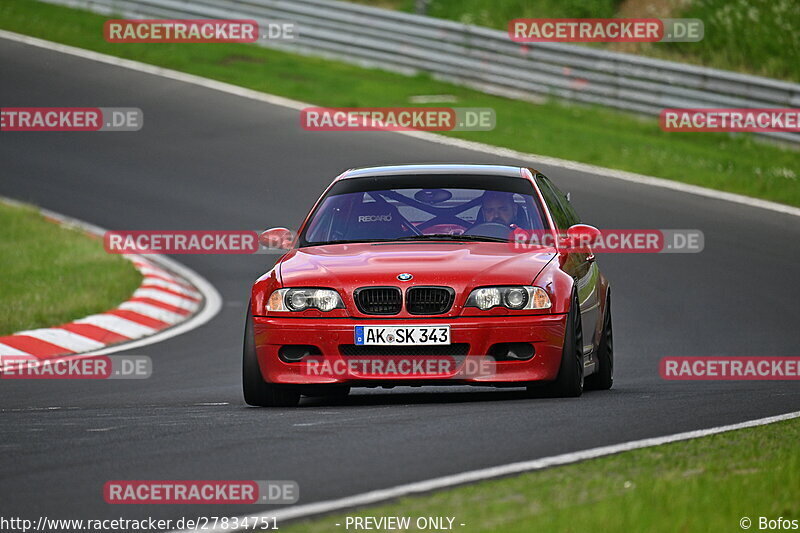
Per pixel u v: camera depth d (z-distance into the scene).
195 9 106.00
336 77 96.44
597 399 26.50
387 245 28.33
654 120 88.56
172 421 24.12
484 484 16.92
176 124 83.56
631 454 19.02
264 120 84.25
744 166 77.62
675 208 66.06
